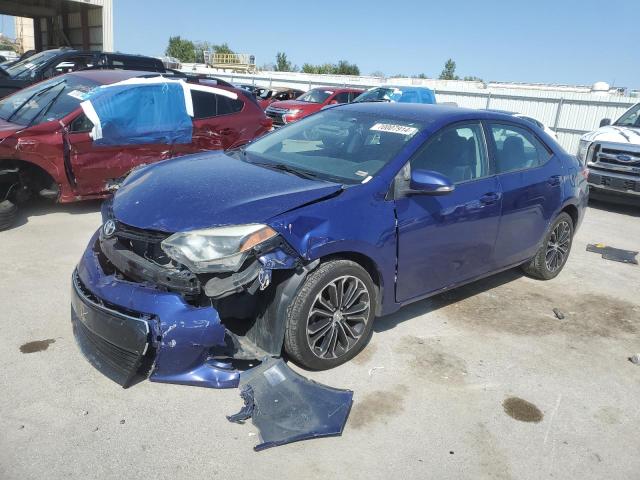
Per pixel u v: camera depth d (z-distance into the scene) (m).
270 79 31.30
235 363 3.31
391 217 3.53
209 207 3.09
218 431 2.86
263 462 2.67
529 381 3.63
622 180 8.88
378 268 3.53
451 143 4.11
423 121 4.09
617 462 2.91
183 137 7.07
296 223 3.08
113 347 3.05
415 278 3.85
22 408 2.93
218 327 2.95
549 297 5.11
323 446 2.82
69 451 2.65
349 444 2.86
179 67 27.34
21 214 6.36
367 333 3.64
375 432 2.97
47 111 6.51
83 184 6.36
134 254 3.14
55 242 5.50
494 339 4.17
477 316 4.55
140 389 3.15
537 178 4.77
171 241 2.92
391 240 3.54
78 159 6.24
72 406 2.97
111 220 3.28
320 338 3.38
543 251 5.23
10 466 2.53
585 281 5.64
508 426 3.13
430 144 3.93
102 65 12.66
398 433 2.98
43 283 4.49
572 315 4.75
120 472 2.54
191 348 2.95
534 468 2.81
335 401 3.11
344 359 3.54
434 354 3.85
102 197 6.57
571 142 20.09
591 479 2.77
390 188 3.59
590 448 3.01
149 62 13.38
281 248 3.02
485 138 4.39
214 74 34.25
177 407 3.02
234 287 2.88
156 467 2.59
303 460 2.71
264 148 4.40
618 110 18.98
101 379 3.22
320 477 2.61
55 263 4.95
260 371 3.15
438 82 34.03
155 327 2.90
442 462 2.79
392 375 3.53
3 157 5.71
